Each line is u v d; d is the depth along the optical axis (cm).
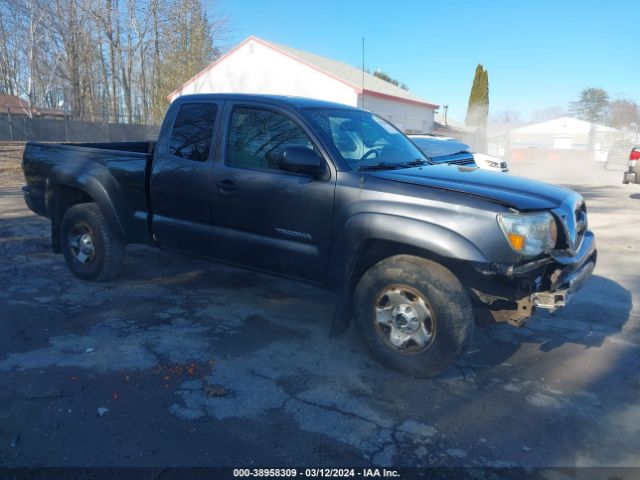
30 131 2938
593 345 447
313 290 555
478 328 474
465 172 420
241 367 386
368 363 399
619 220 1034
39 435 299
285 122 422
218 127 451
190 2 3228
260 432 310
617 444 312
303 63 2586
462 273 365
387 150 455
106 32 3322
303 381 370
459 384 375
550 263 360
